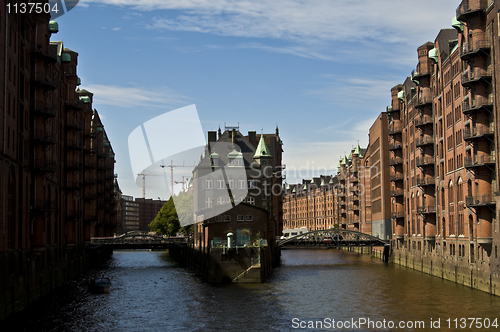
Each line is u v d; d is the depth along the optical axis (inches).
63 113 2972.4
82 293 2336.4
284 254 5502.0
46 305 1996.8
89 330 1568.7
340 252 5797.2
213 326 1625.2
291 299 2110.0
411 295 2177.7
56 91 2709.2
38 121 2250.2
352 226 6107.3
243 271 2615.7
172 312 1847.9
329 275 3031.5
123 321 1699.1
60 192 2802.7
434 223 3024.1
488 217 2137.1
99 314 1814.7
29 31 2177.7
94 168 3912.4
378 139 4704.7
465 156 2427.4
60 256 2751.0
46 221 2397.9
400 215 3794.3
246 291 2337.6
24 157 2062.0
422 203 3218.5
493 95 2080.5
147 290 2427.4
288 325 1630.2
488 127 2145.7
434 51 2920.8
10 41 1857.8
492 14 2073.1
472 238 2359.7
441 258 2824.8
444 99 2790.4
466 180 2416.3
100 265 4084.6
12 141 1871.3
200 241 3021.7
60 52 2881.4
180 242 4074.8
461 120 2490.2
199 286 2529.5
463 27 2427.4
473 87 2219.5
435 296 2129.7
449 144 2714.1
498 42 2025.1
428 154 3058.6
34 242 2161.7
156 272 3366.1
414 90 3494.1
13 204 1876.2
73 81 3083.2
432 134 3041.3
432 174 3038.9
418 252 3299.7
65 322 1673.2
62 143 2920.8
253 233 2824.8
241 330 1568.7
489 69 2140.7
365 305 1959.9
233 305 1977.1
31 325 1624.0
